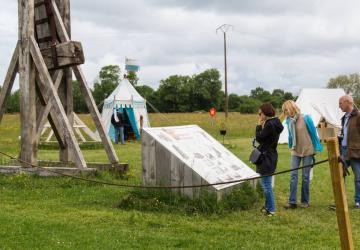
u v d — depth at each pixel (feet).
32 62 40.16
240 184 31.58
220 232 24.61
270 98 369.30
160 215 27.78
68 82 44.68
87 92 41.63
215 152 33.86
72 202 31.07
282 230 25.43
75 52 39.93
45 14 41.42
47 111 41.63
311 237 24.09
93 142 81.82
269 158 28.48
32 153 39.86
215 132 134.62
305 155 30.99
